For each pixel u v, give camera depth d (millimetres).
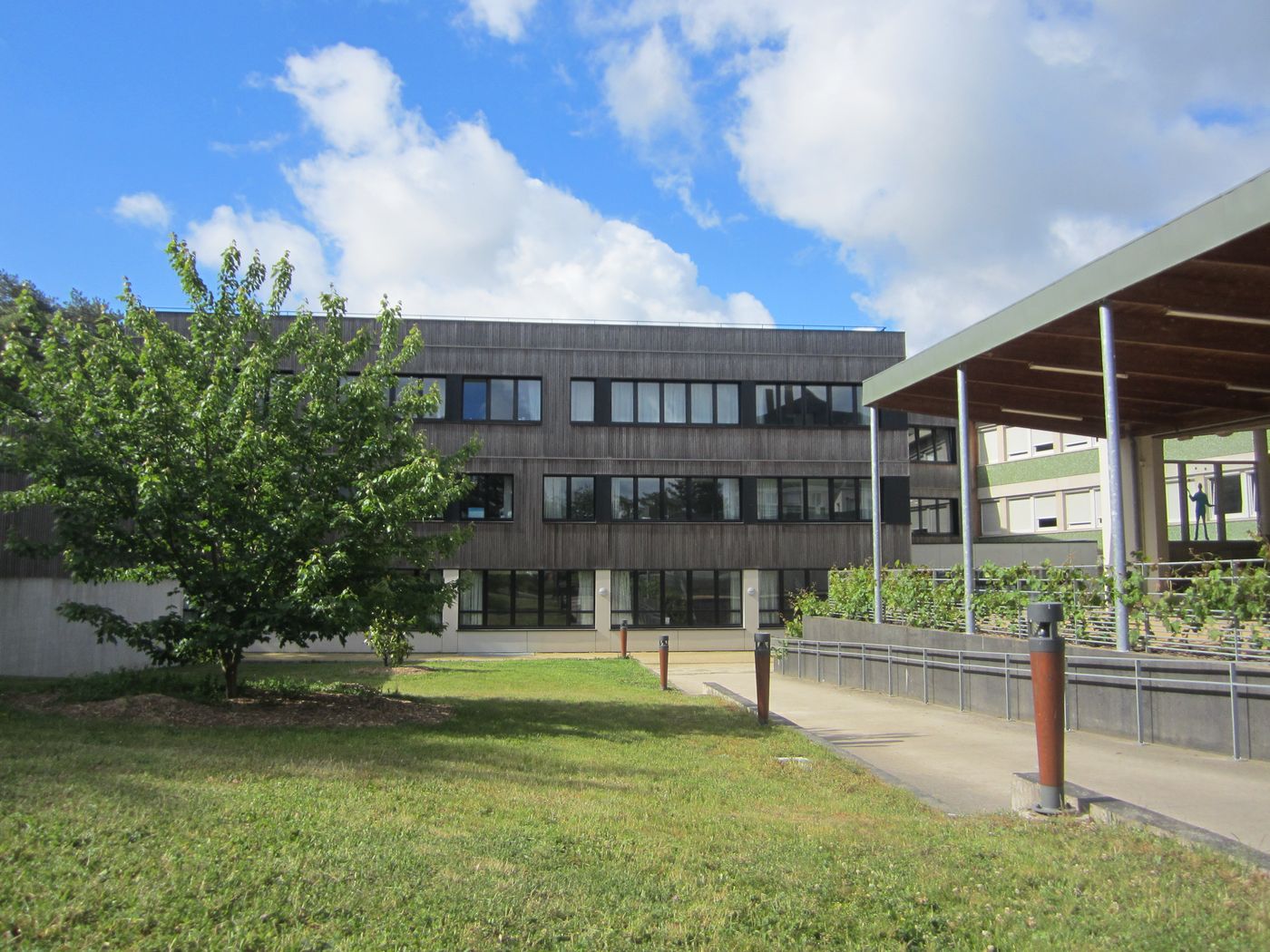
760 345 36188
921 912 4973
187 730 9859
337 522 11898
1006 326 14250
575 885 5168
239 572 11703
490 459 34594
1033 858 5895
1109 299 12125
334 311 13219
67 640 18125
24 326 24531
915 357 17016
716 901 5043
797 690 19156
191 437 11781
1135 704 11398
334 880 4938
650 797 7828
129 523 13016
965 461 15898
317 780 7348
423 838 5836
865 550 35875
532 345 35156
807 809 7762
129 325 12258
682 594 35219
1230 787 8531
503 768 8633
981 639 15023
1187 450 28828
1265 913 4719
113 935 4129
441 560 33906
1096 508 35969
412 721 11852
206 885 4711
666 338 35812
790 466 35938
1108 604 12273
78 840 5207
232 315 12922
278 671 22531
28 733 8820
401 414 13523
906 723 13719
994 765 10156
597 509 34844
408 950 4199
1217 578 10680
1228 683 10188
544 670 24328
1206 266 11297
